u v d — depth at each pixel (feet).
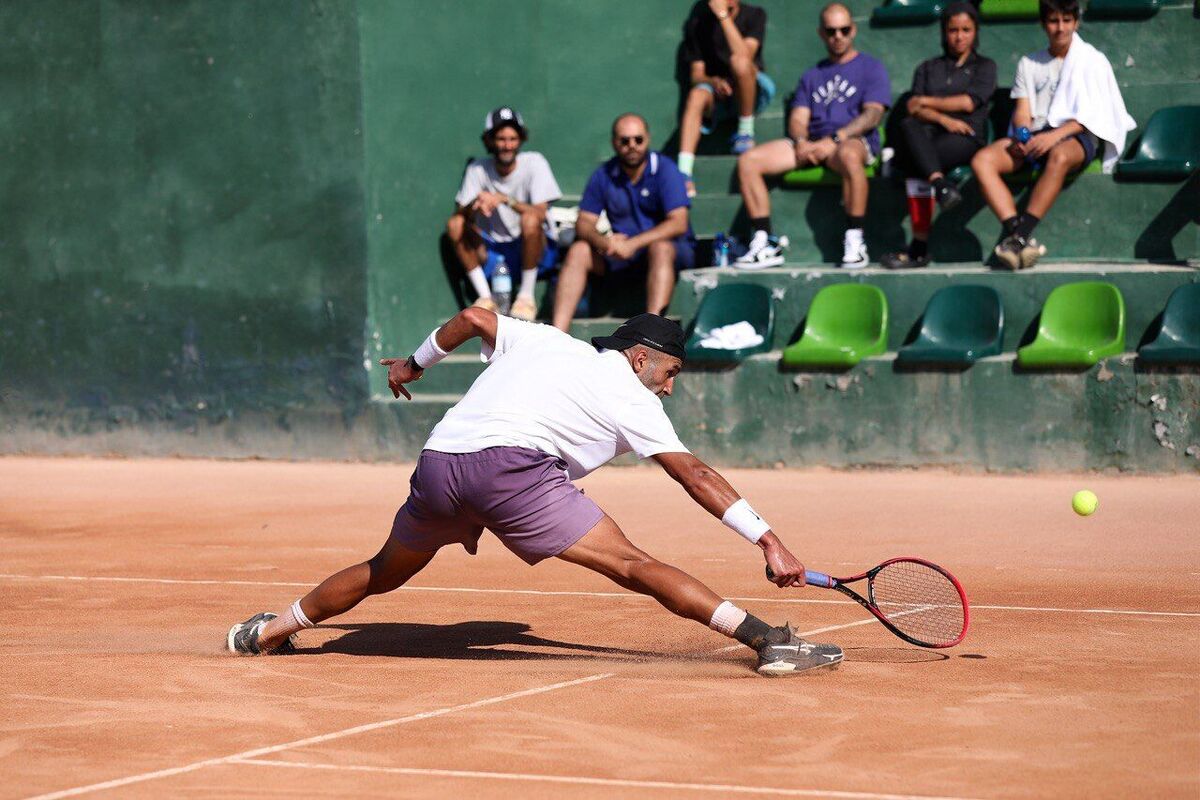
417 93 98.12
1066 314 82.58
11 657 40.42
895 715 31.73
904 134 90.74
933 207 92.27
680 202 93.56
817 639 42.01
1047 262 90.48
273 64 94.12
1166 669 36.76
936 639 41.47
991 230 92.12
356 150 93.04
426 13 98.63
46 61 98.89
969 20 92.73
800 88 97.19
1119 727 30.48
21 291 100.99
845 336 86.79
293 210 94.63
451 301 102.37
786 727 30.78
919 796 25.75
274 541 65.98
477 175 99.81
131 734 31.14
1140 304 82.69
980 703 32.83
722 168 102.42
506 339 38.11
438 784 26.89
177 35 95.86
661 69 109.81
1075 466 80.89
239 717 32.53
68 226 99.50
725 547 62.13
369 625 45.91
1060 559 57.21
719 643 42.22
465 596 51.60
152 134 97.04
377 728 31.19
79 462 98.12
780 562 35.45
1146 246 89.71
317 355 94.89
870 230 95.09
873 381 84.12
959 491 76.43
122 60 97.14
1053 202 90.58
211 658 40.22
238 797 26.27
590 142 110.83
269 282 95.55
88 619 47.75
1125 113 89.66
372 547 63.93
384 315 95.30
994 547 60.23
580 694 34.30
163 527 70.54
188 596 52.29
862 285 87.20
